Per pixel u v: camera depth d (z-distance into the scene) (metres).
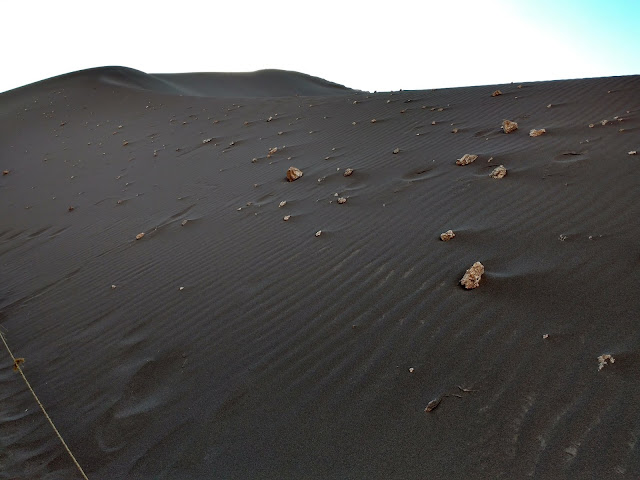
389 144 6.98
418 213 4.37
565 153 4.77
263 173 7.26
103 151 12.43
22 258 6.79
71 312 4.47
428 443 2.06
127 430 2.72
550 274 2.97
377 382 2.50
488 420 2.08
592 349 2.31
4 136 17.06
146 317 3.92
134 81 25.72
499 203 4.12
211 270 4.43
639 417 1.88
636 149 4.40
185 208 6.72
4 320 4.73
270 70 39.56
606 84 7.05
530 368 2.30
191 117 13.82
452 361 2.49
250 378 2.82
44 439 2.84
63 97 21.42
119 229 6.74
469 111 7.60
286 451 2.24
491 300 2.88
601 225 3.37
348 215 4.77
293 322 3.25
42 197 10.02
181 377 3.04
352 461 2.09
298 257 4.18
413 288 3.24
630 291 2.64
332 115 10.12
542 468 1.80
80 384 3.30
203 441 2.46
